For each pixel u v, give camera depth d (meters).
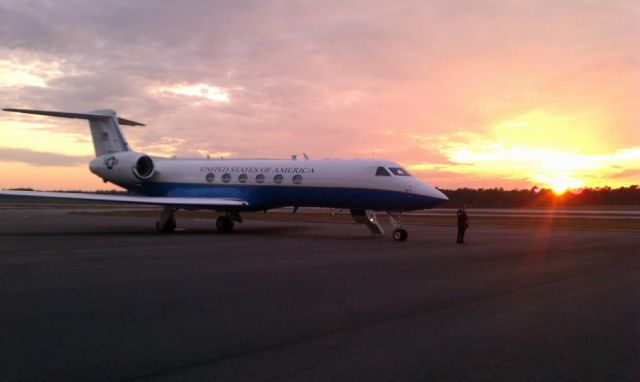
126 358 6.62
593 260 16.56
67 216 47.81
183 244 21.05
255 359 6.61
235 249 19.20
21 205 94.00
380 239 24.41
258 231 29.12
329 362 6.51
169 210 27.58
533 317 8.83
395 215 24.95
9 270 13.75
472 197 93.62
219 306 9.54
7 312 9.02
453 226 36.41
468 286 11.68
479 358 6.68
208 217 46.72
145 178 30.53
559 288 11.49
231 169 29.00
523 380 5.96
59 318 8.62
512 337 7.62
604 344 7.30
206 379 5.94
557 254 18.27
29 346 7.09
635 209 72.94
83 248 19.34
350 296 10.49
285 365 6.39
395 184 24.44
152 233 27.19
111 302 9.84
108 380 5.90
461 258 16.84
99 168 31.78
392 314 8.99
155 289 11.15
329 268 14.36
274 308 9.40
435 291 11.07
